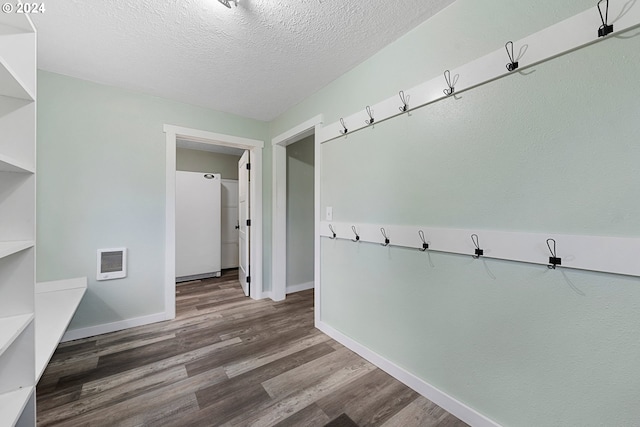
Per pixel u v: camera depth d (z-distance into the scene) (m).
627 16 0.84
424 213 1.46
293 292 3.41
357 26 1.51
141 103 2.38
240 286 3.72
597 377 0.92
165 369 1.69
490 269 1.19
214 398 1.43
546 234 1.02
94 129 2.18
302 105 2.54
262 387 1.52
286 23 1.49
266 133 3.18
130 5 1.35
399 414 1.33
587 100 0.93
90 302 2.17
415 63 1.51
